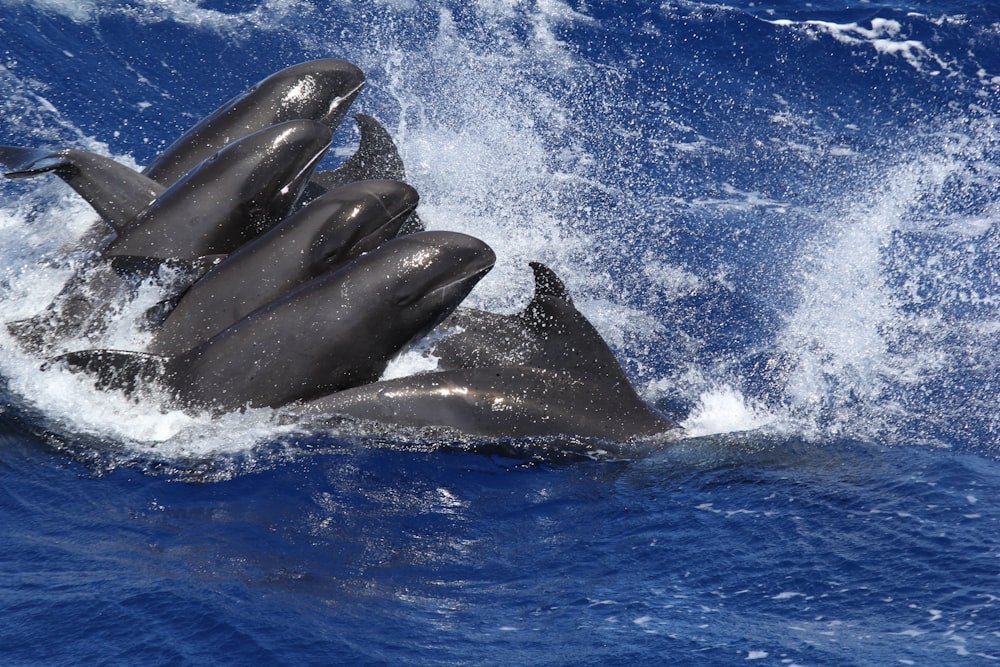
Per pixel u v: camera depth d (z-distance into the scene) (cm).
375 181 4150
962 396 4228
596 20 7200
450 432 3709
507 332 3941
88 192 4194
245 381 3731
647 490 3538
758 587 3005
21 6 6794
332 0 7200
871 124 6309
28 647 2673
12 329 4159
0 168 5362
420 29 6994
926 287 4975
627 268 5094
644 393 4238
